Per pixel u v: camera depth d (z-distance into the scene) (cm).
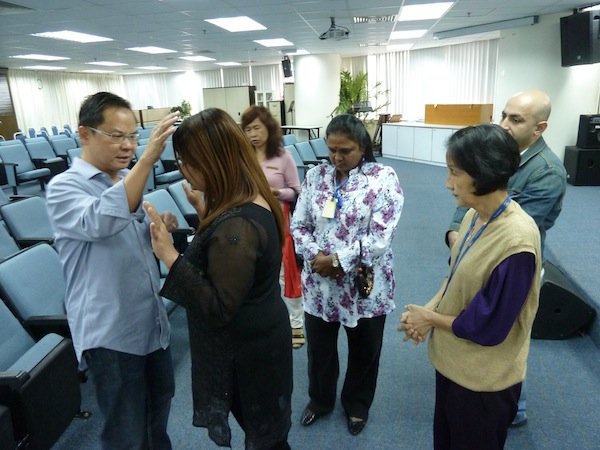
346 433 182
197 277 94
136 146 122
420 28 757
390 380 217
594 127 575
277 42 872
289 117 1134
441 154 836
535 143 150
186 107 1434
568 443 175
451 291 112
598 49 563
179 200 341
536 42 663
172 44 868
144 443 133
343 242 155
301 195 169
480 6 584
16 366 151
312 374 181
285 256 233
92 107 115
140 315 126
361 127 149
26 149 679
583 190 564
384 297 162
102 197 106
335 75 1047
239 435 184
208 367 106
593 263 315
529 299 100
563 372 221
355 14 615
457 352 111
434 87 1089
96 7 523
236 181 99
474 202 102
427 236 437
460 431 114
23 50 863
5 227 297
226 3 529
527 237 95
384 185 151
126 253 121
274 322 106
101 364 122
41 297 194
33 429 145
